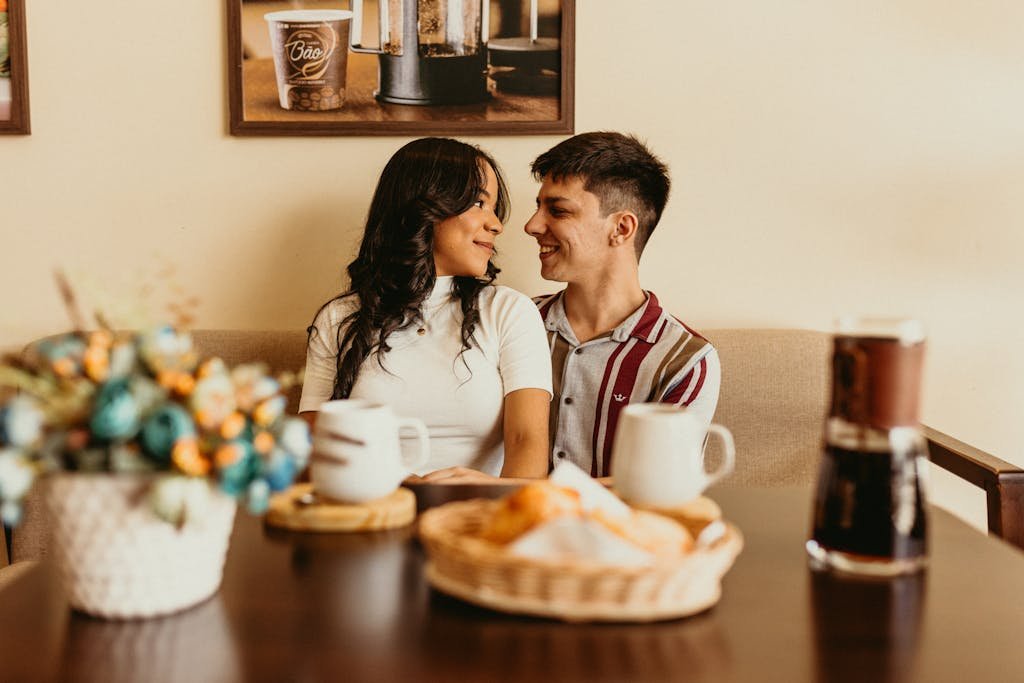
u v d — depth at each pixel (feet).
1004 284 6.28
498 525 2.76
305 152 6.19
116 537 2.52
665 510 3.26
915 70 6.14
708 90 6.15
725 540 2.77
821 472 3.00
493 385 5.29
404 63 6.06
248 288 6.29
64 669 2.28
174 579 2.59
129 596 2.56
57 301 6.22
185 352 2.60
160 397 2.47
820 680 2.24
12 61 5.97
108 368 2.47
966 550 3.13
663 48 6.11
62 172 6.15
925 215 6.25
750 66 6.14
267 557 3.05
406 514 3.38
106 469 2.47
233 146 6.17
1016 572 2.93
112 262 6.22
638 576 2.47
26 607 2.69
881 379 2.83
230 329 6.25
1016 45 6.08
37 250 6.19
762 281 6.31
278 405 2.57
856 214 6.26
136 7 6.03
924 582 2.84
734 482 5.76
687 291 6.32
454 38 6.04
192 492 2.40
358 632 2.49
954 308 6.30
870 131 6.19
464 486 3.82
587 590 2.51
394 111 6.10
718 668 2.29
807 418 5.76
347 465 3.28
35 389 2.49
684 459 3.13
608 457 5.48
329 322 5.49
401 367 5.26
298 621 2.56
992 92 6.14
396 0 6.00
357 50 6.04
